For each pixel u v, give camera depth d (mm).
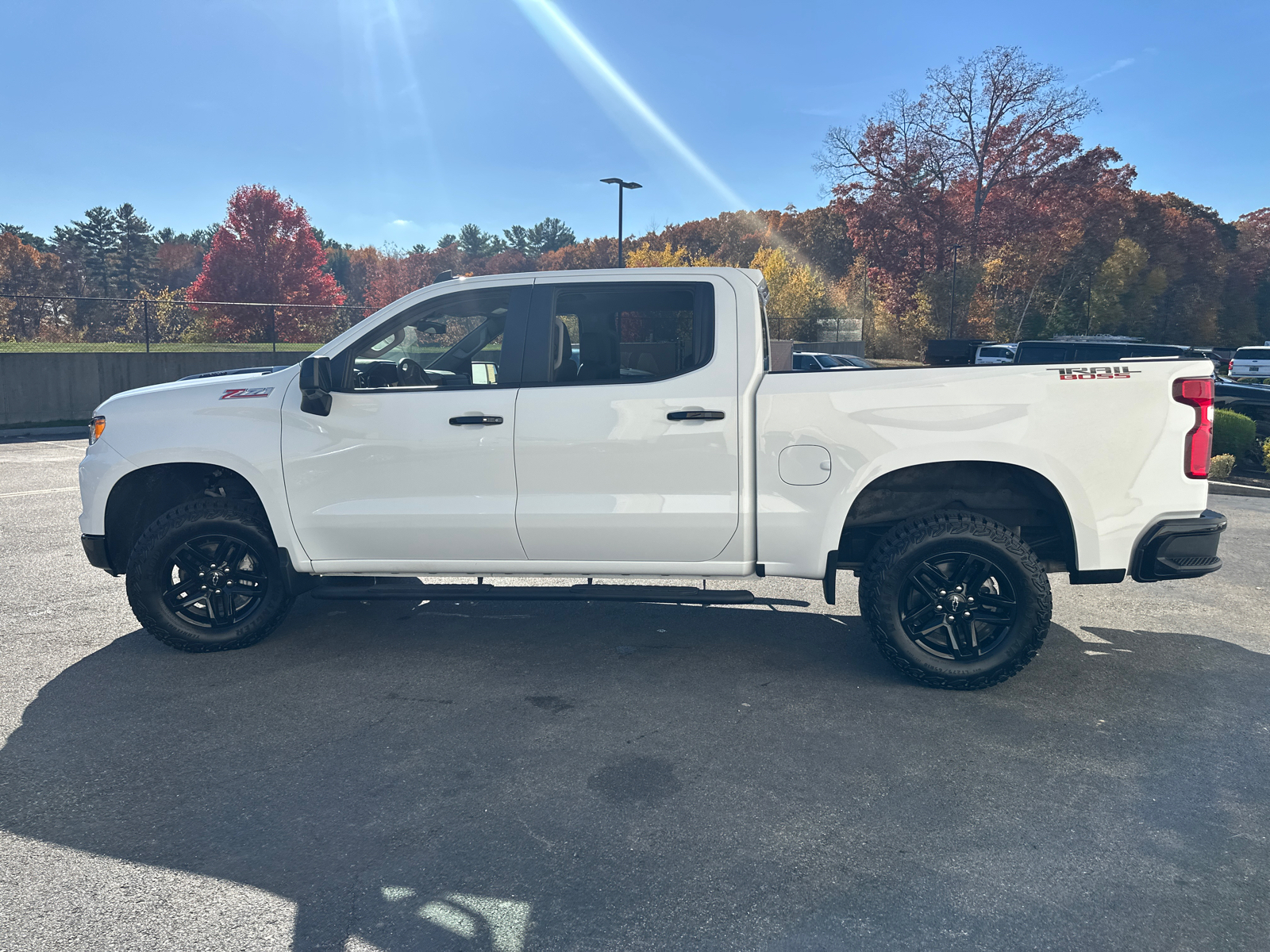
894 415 4023
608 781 3209
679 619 5348
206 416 4488
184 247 115812
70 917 2395
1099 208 66812
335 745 3521
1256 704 4000
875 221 59344
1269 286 101500
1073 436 3941
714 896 2494
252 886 2549
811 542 4145
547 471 4242
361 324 4449
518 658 4609
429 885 2553
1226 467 12258
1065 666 4520
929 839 2812
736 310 4188
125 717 3797
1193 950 2268
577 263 123375
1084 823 2916
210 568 4594
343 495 4410
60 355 18422
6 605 5523
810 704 3975
